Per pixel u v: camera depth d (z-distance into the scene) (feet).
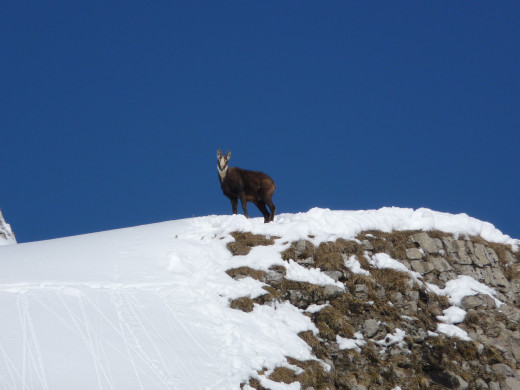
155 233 207.92
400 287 190.80
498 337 191.42
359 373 163.02
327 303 180.65
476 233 225.35
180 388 130.82
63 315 149.79
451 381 169.99
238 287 174.70
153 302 162.81
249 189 224.33
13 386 120.47
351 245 198.39
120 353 138.41
